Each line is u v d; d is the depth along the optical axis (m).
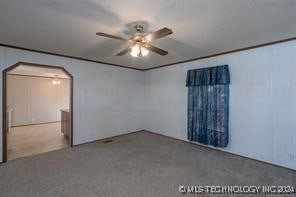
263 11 1.89
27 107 7.09
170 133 4.83
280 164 2.88
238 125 3.39
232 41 2.88
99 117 4.55
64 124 5.08
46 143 4.30
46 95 7.61
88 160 3.18
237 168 2.84
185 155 3.44
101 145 4.11
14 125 6.73
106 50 3.43
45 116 7.58
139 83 5.55
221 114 3.52
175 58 4.08
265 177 2.54
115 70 4.89
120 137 4.84
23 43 3.00
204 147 3.94
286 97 2.80
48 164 2.99
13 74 6.73
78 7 1.84
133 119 5.39
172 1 1.72
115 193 2.15
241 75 3.33
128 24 2.23
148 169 2.81
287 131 2.80
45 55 3.60
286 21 2.13
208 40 2.82
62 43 3.00
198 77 3.93
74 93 4.06
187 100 4.34
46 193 2.13
